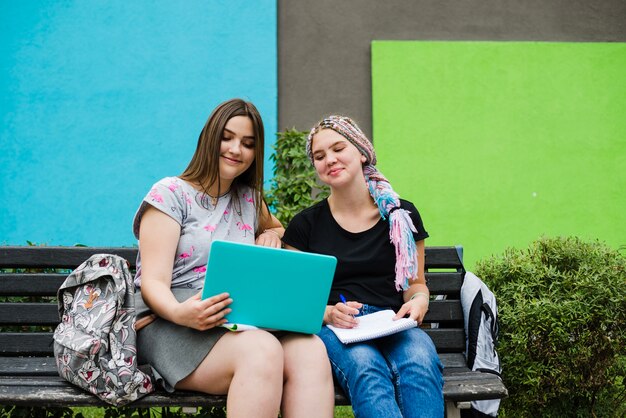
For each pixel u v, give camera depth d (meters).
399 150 6.11
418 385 2.32
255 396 2.15
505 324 3.09
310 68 6.24
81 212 5.97
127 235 5.96
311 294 2.33
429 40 6.26
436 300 3.06
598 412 3.19
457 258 3.10
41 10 6.07
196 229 2.61
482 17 6.33
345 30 6.27
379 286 2.73
